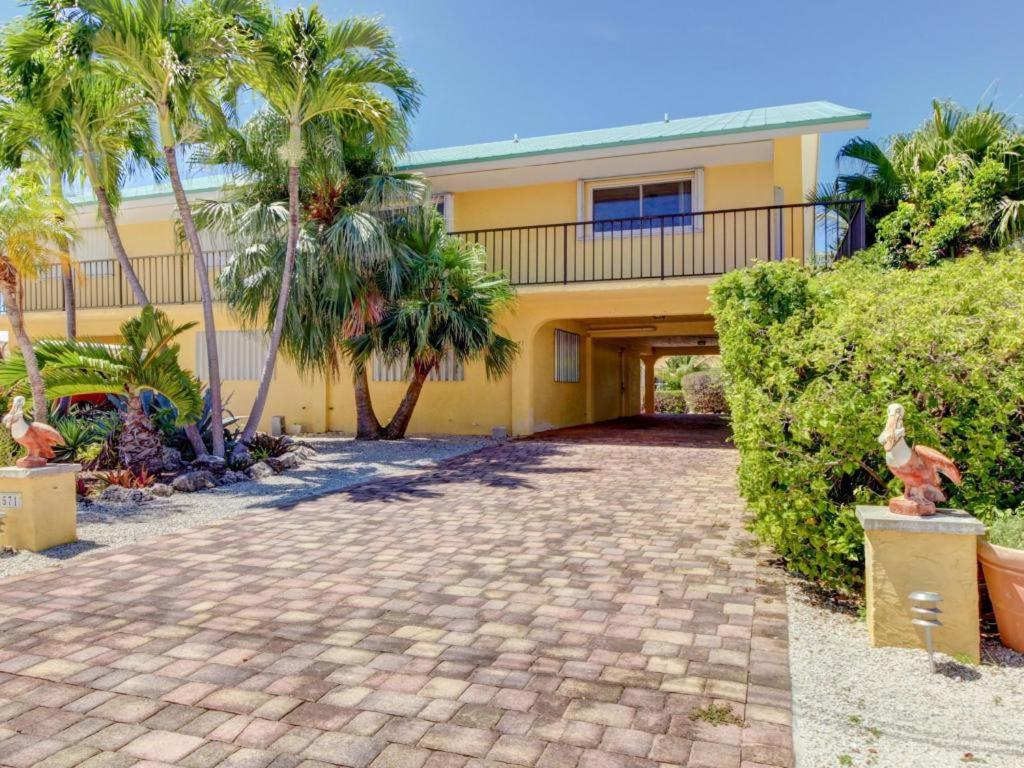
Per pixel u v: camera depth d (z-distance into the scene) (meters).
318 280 11.30
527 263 14.66
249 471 8.99
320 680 3.11
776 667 3.19
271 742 2.59
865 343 3.85
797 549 4.11
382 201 12.07
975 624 3.23
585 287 12.54
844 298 4.73
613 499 7.31
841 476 4.05
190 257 16.95
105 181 10.88
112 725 2.73
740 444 4.51
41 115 9.20
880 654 3.32
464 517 6.48
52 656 3.40
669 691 2.96
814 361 4.08
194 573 4.79
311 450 11.21
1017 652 3.32
